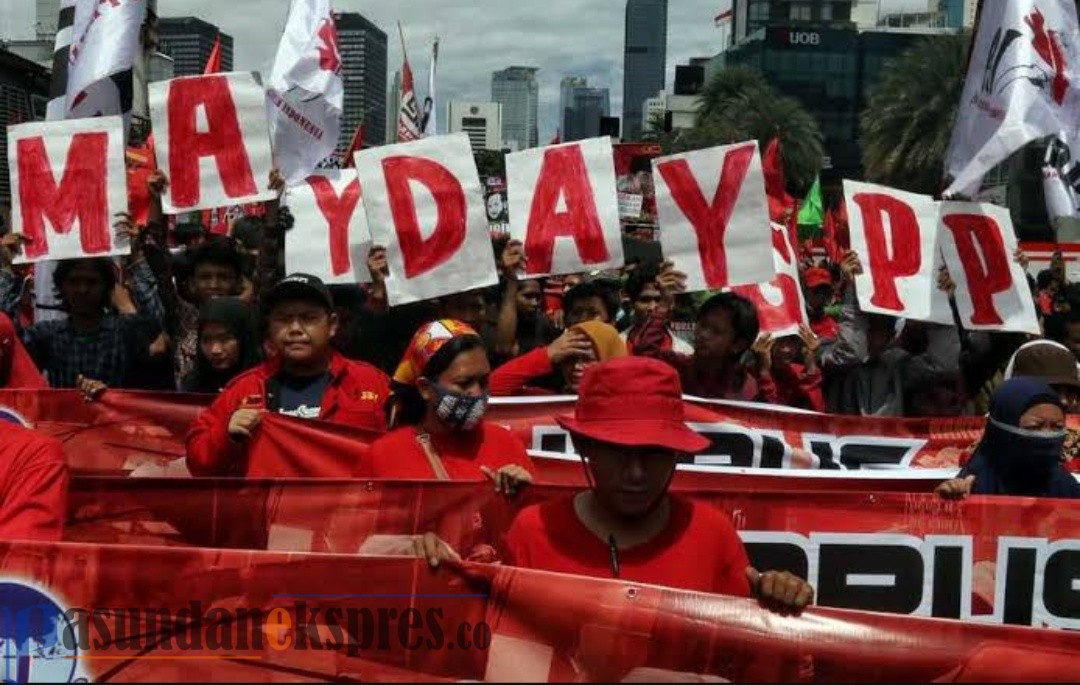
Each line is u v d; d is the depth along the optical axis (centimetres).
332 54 644
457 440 362
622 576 263
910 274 582
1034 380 374
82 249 563
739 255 578
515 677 261
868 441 489
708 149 580
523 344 646
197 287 580
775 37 10050
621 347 482
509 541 277
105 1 609
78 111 632
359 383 431
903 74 4091
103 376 542
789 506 356
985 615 356
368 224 591
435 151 574
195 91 597
